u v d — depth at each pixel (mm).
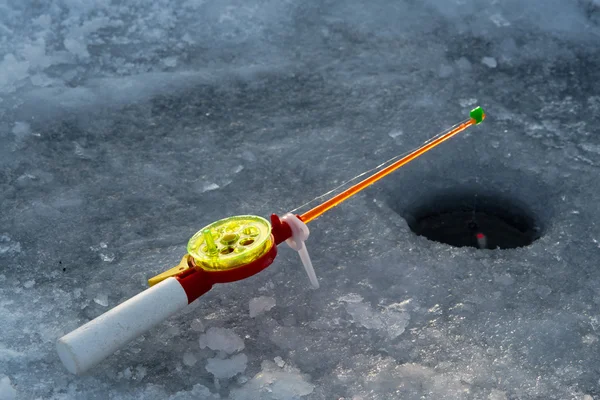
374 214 929
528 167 984
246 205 945
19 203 953
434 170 998
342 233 908
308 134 1037
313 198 951
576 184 960
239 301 842
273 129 1047
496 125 1043
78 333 742
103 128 1053
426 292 846
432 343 800
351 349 797
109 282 865
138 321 758
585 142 1014
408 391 762
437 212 1028
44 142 1030
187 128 1052
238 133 1043
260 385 769
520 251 888
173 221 931
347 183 966
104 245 905
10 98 1083
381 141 1023
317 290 849
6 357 792
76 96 1091
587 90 1097
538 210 980
